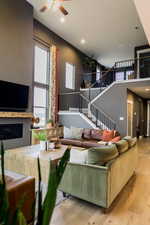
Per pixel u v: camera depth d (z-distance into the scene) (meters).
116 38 8.12
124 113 7.14
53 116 7.34
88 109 8.23
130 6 5.57
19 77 5.39
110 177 2.20
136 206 2.34
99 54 10.50
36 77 6.95
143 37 7.96
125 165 2.87
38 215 0.80
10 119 5.11
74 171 2.38
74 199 2.49
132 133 8.33
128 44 8.86
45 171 2.83
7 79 5.00
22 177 1.66
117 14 6.06
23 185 1.51
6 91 4.93
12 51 5.15
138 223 1.98
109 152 2.31
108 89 7.59
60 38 8.12
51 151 3.46
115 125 7.33
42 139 3.65
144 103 11.20
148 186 3.00
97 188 2.18
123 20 6.46
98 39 8.30
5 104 4.92
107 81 10.63
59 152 3.38
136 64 8.92
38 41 6.84
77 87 9.54
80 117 7.42
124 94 7.17
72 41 8.59
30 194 1.55
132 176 3.49
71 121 7.65
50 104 7.33
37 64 7.00
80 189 2.33
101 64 12.62
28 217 1.48
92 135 5.86
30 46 5.78
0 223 0.68
